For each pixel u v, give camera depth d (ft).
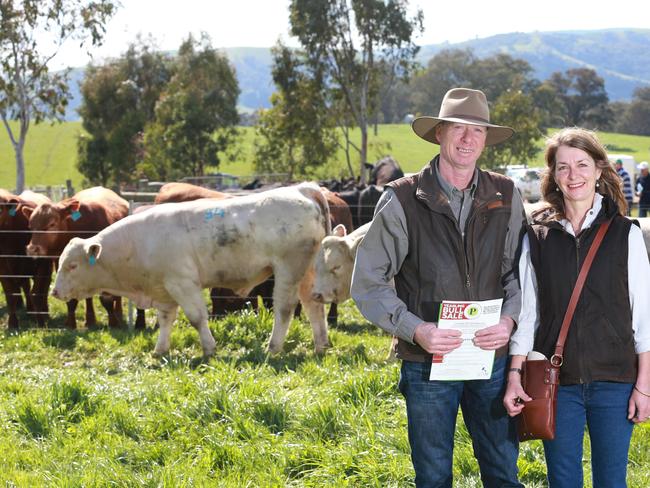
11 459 16.16
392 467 15.03
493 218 11.78
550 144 11.99
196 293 28.22
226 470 15.44
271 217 27.76
